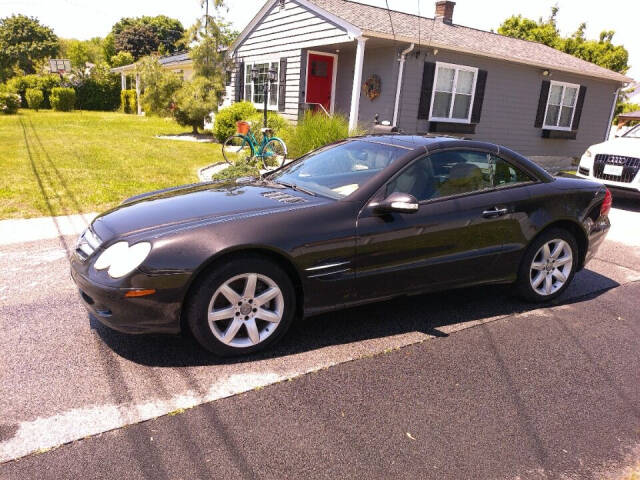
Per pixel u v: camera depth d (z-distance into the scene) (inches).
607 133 700.7
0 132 665.6
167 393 107.3
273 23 586.9
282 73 578.6
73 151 491.8
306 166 165.3
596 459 93.7
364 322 148.9
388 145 154.7
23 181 331.9
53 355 121.0
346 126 446.6
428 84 507.2
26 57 2122.3
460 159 152.4
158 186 331.6
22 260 191.5
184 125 733.3
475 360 128.9
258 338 124.3
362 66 496.4
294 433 96.3
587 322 157.4
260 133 489.7
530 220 158.4
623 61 1011.3
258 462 88.0
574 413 108.0
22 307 148.4
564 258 171.0
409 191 140.9
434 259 143.6
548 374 124.0
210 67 677.9
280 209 127.7
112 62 2098.9
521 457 93.0
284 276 123.7
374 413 104.0
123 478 82.7
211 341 118.7
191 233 115.6
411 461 90.4
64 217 253.9
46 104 1323.8
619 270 216.8
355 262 131.2
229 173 350.6
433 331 144.9
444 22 614.5
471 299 172.1
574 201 168.6
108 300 111.8
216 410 102.2
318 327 144.0
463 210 146.3
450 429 100.1
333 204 131.8
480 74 535.8
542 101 601.3
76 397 104.4
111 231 123.3
